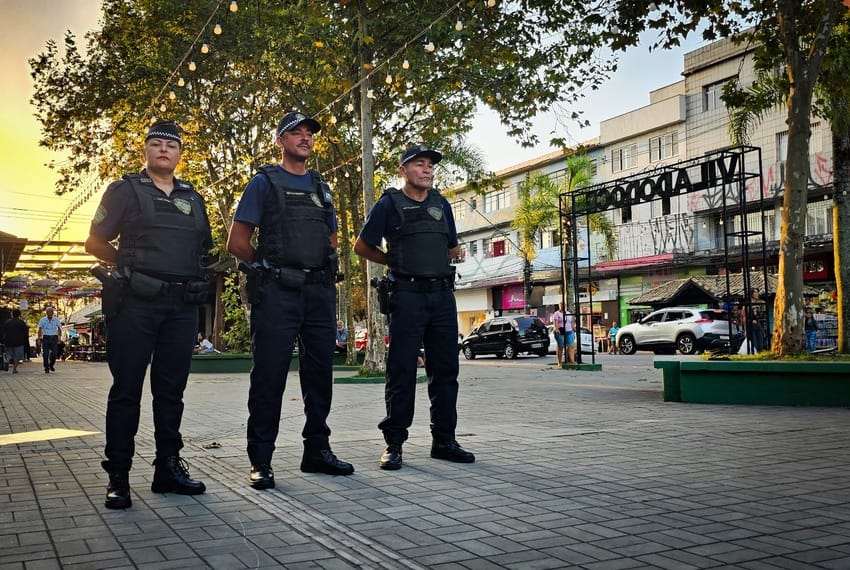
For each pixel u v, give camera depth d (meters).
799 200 9.28
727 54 29.83
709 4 10.41
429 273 4.93
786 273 9.30
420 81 14.83
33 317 51.00
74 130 20.67
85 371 21.95
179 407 4.07
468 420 7.34
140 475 4.56
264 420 4.23
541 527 3.24
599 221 27.92
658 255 31.78
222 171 20.80
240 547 2.99
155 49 19.56
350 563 2.78
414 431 6.59
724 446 5.45
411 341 4.82
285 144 4.58
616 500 3.73
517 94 14.12
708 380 8.87
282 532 3.21
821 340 24.86
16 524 3.35
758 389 8.58
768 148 27.91
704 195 30.03
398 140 16.94
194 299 4.02
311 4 13.76
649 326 27.19
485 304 43.00
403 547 2.96
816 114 11.52
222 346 26.56
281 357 4.30
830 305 26.12
